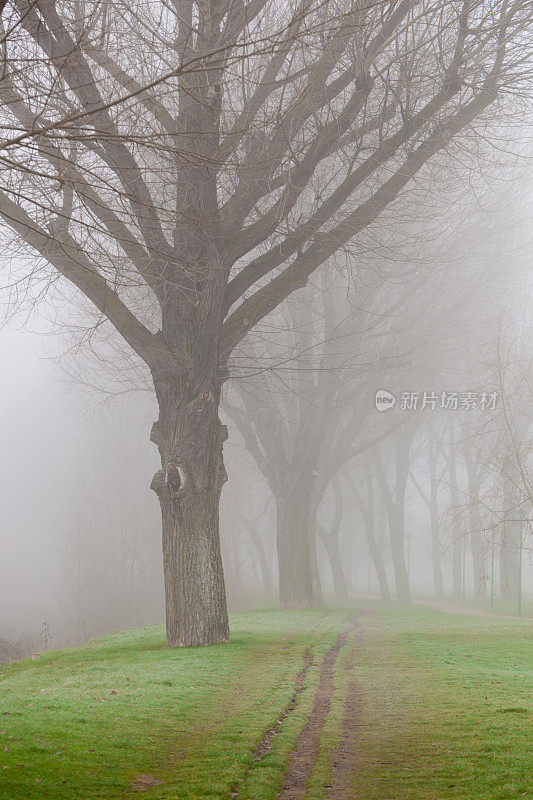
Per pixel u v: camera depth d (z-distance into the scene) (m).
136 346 19.52
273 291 20.67
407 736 10.41
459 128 19.02
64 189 14.19
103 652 19.64
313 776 8.69
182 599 19.61
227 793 7.97
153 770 8.88
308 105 17.66
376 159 19.22
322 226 20.80
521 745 9.38
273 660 17.47
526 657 18.14
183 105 16.69
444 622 30.55
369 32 16.05
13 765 8.43
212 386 19.86
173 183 17.19
